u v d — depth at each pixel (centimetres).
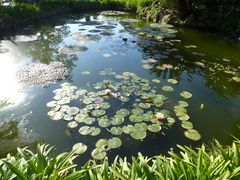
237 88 629
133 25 1234
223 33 1109
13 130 450
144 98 552
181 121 484
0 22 1034
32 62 750
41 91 579
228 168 225
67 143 420
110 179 213
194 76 689
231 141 436
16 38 988
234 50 909
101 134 441
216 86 636
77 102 530
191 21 1197
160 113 494
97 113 493
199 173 210
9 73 665
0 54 802
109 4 1672
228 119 498
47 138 431
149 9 1421
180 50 891
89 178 216
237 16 1100
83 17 1420
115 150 407
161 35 1064
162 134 447
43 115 491
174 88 614
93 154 394
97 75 665
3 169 219
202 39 1029
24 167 217
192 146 421
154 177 214
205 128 469
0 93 565
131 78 648
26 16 1201
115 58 800
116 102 534
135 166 220
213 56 843
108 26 1212
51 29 1146
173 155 237
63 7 1512
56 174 206
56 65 724
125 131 446
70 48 888
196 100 563
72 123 464
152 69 723
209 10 1189
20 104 526
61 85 600
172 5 1236
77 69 704
